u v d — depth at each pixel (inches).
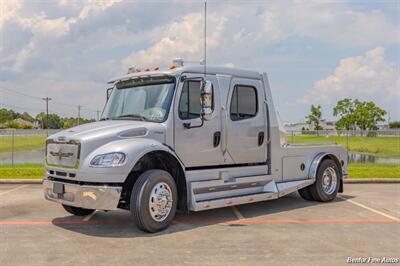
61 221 308.2
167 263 210.8
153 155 284.0
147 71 313.4
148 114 297.0
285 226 291.1
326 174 391.9
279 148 356.5
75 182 271.4
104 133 269.4
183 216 324.5
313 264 209.5
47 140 294.0
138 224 266.2
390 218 318.0
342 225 294.0
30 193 436.5
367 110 2326.5
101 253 227.9
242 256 222.2
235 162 327.6
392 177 551.2
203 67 310.8
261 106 346.6
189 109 298.7
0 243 248.5
